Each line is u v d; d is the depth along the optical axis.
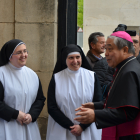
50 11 3.59
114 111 1.81
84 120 1.84
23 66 2.90
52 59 3.62
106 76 3.03
